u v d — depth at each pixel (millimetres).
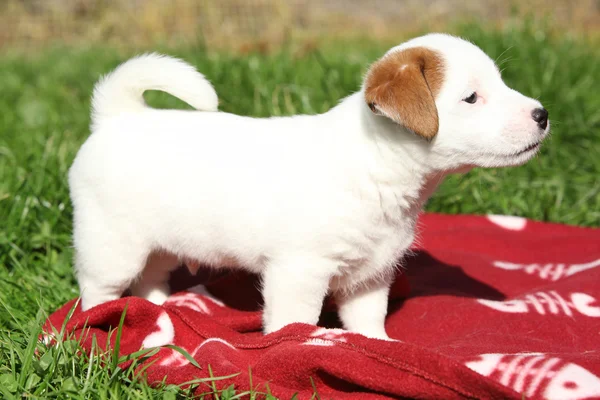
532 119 615
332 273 642
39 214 828
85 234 687
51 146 945
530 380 579
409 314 721
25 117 1210
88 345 620
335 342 594
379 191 626
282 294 640
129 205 671
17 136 1079
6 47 1877
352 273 658
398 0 1897
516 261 839
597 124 1038
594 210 919
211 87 691
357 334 597
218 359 598
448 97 611
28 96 1327
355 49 1462
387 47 1466
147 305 654
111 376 577
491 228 895
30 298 717
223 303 749
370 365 575
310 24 1846
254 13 1803
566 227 886
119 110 696
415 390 563
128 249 685
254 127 669
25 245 797
